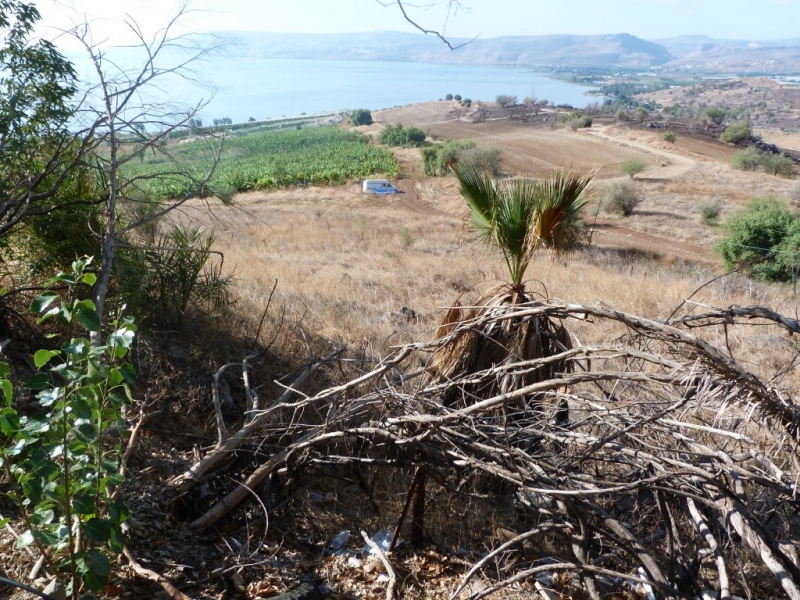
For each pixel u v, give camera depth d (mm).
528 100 143000
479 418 3453
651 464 3076
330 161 71375
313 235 21234
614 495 3314
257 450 3619
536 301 3619
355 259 15281
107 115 4590
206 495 3465
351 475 3887
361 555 3268
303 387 4953
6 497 3111
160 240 5820
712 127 103625
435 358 4254
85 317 2389
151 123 4695
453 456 3209
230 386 4969
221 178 50531
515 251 4109
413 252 17469
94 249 5016
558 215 4020
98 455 2404
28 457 2301
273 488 3605
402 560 3260
